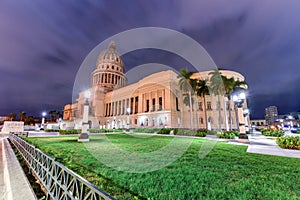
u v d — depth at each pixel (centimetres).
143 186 326
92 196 159
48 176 292
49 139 1462
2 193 318
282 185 339
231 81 2616
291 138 879
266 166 489
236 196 289
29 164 471
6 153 742
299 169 458
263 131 2047
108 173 407
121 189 312
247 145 1007
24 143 625
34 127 4334
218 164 508
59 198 239
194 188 320
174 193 296
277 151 770
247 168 465
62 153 677
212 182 352
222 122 2584
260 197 286
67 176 226
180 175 395
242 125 1236
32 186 329
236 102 1346
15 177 384
